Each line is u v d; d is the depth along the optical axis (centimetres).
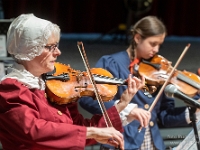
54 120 271
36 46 263
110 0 1189
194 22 1230
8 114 254
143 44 380
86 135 259
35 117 258
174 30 1232
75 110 307
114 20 1199
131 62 385
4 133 265
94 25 1196
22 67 271
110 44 1045
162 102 401
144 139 379
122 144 264
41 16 1123
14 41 267
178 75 406
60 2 1148
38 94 272
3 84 264
